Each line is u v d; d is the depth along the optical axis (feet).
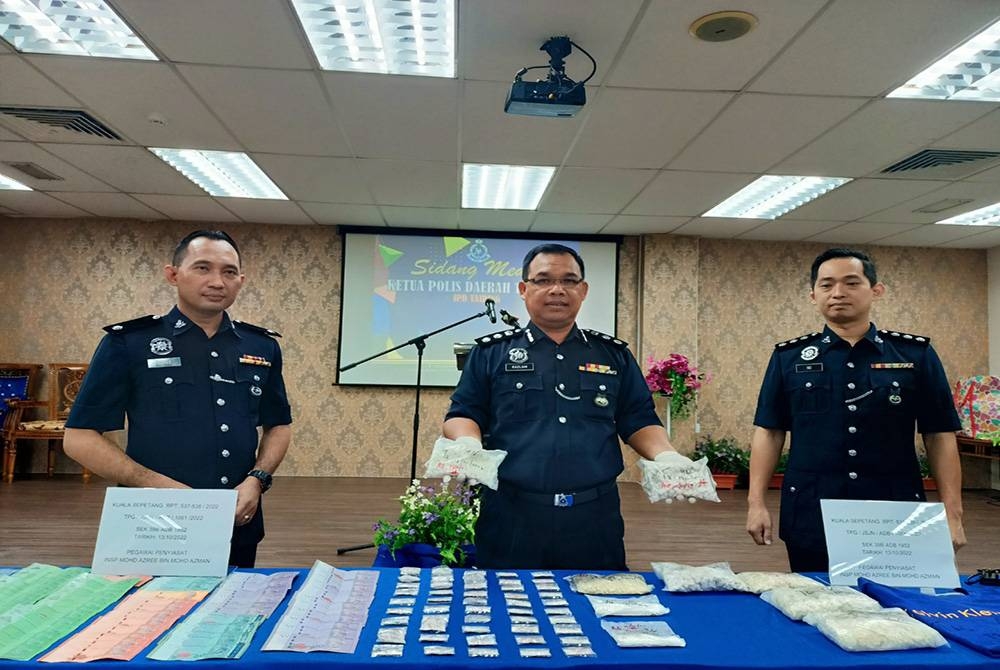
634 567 11.62
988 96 10.44
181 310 5.71
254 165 14.80
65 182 16.07
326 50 9.58
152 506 4.32
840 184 15.06
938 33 8.57
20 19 8.97
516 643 3.36
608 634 3.51
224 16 8.54
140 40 9.21
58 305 19.88
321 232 20.47
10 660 3.02
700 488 4.35
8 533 12.63
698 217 18.29
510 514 5.21
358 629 3.51
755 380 21.38
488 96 10.71
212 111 11.55
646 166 13.94
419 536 9.46
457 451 4.32
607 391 5.52
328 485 18.62
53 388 19.15
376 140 12.75
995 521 16.11
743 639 3.50
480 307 20.35
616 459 5.39
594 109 11.15
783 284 21.54
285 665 3.07
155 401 5.38
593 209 17.57
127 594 3.94
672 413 19.54
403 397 20.30
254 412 5.82
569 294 5.46
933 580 4.37
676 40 8.87
